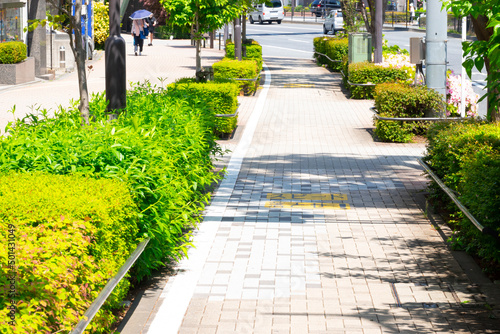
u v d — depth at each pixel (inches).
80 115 323.0
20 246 159.6
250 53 1219.9
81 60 329.7
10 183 213.0
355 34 1015.6
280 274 284.8
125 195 219.3
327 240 332.8
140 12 1555.1
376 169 506.9
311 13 3376.0
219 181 464.4
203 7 695.1
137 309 247.3
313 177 480.4
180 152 302.5
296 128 698.8
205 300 256.7
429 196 407.2
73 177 225.5
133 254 225.1
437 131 410.6
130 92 456.8
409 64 940.0
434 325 233.8
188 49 1803.6
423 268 292.0
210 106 522.0
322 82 1147.9
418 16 2768.2
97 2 1636.3
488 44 231.8
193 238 331.0
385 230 350.0
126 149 251.8
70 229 179.5
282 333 227.8
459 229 343.6
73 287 166.7
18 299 145.2
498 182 267.3
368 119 762.8
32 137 263.0
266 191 437.4
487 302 254.2
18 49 997.8
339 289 267.9
